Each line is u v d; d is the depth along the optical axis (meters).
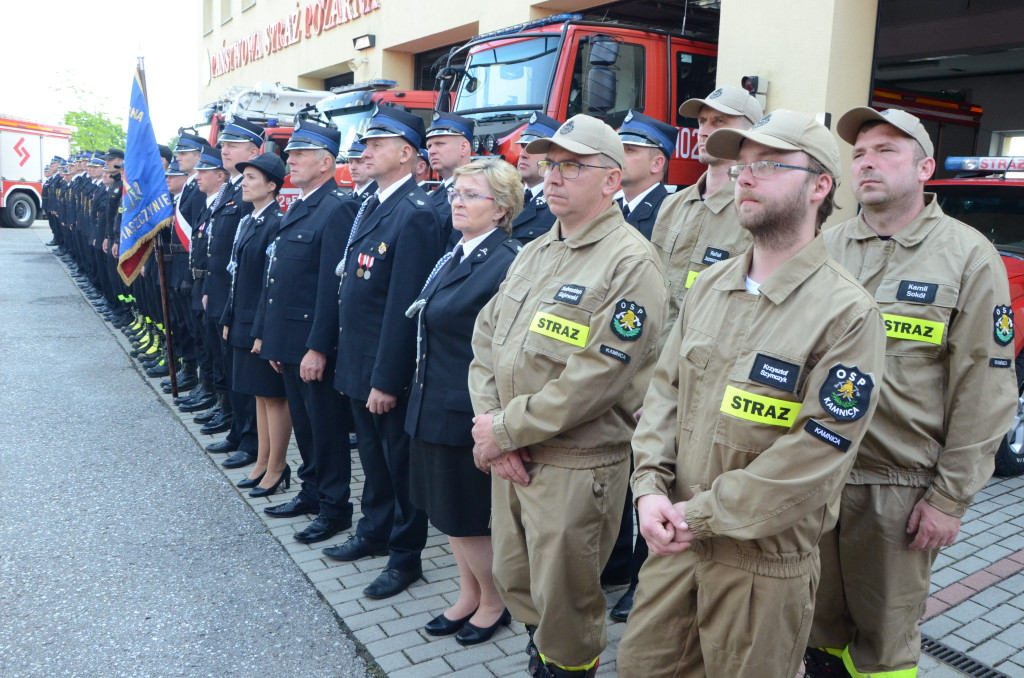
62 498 4.64
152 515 4.43
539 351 2.49
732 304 1.97
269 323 4.21
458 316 2.95
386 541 3.97
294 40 15.96
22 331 9.45
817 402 1.77
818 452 1.76
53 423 6.05
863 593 2.41
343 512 4.18
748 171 1.89
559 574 2.46
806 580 1.92
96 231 10.18
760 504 1.78
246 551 4.02
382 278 3.56
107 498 4.66
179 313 6.93
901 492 2.36
